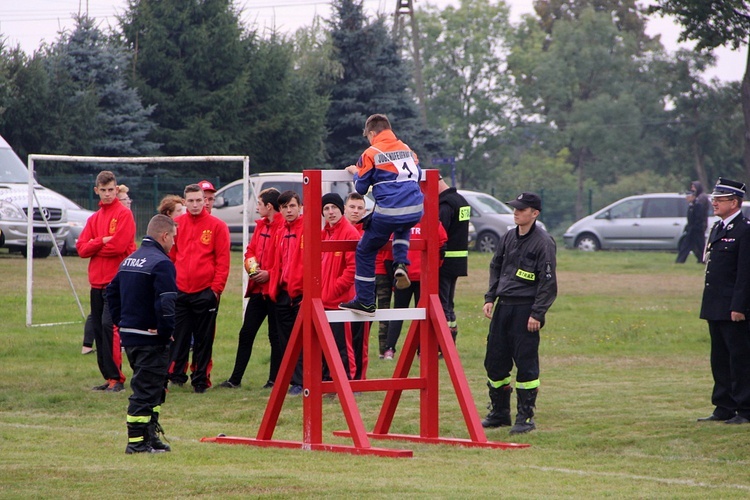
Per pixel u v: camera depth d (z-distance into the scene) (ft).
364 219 54.39
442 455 53.47
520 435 59.77
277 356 76.33
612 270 184.03
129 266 51.47
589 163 552.82
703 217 193.67
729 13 157.89
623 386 77.41
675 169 513.45
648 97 520.42
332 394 72.90
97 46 295.48
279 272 72.84
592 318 119.65
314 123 315.99
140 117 293.84
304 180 54.44
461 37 531.50
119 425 63.05
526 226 61.31
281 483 43.78
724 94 501.97
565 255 218.79
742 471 49.26
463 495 41.65
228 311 118.01
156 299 50.83
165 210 75.97
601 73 544.21
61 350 91.30
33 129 269.64
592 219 233.35
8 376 79.61
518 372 61.26
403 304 86.43
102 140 282.15
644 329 110.11
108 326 74.08
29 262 102.42
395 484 44.16
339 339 71.67
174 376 76.54
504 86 536.42
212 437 59.00
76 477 44.62
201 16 312.91
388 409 59.52
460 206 82.33
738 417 62.23
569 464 51.11
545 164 515.91
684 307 132.67
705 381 79.87
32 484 43.06
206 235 74.54
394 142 53.78
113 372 74.43
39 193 160.35
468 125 536.83
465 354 92.58
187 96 307.17
